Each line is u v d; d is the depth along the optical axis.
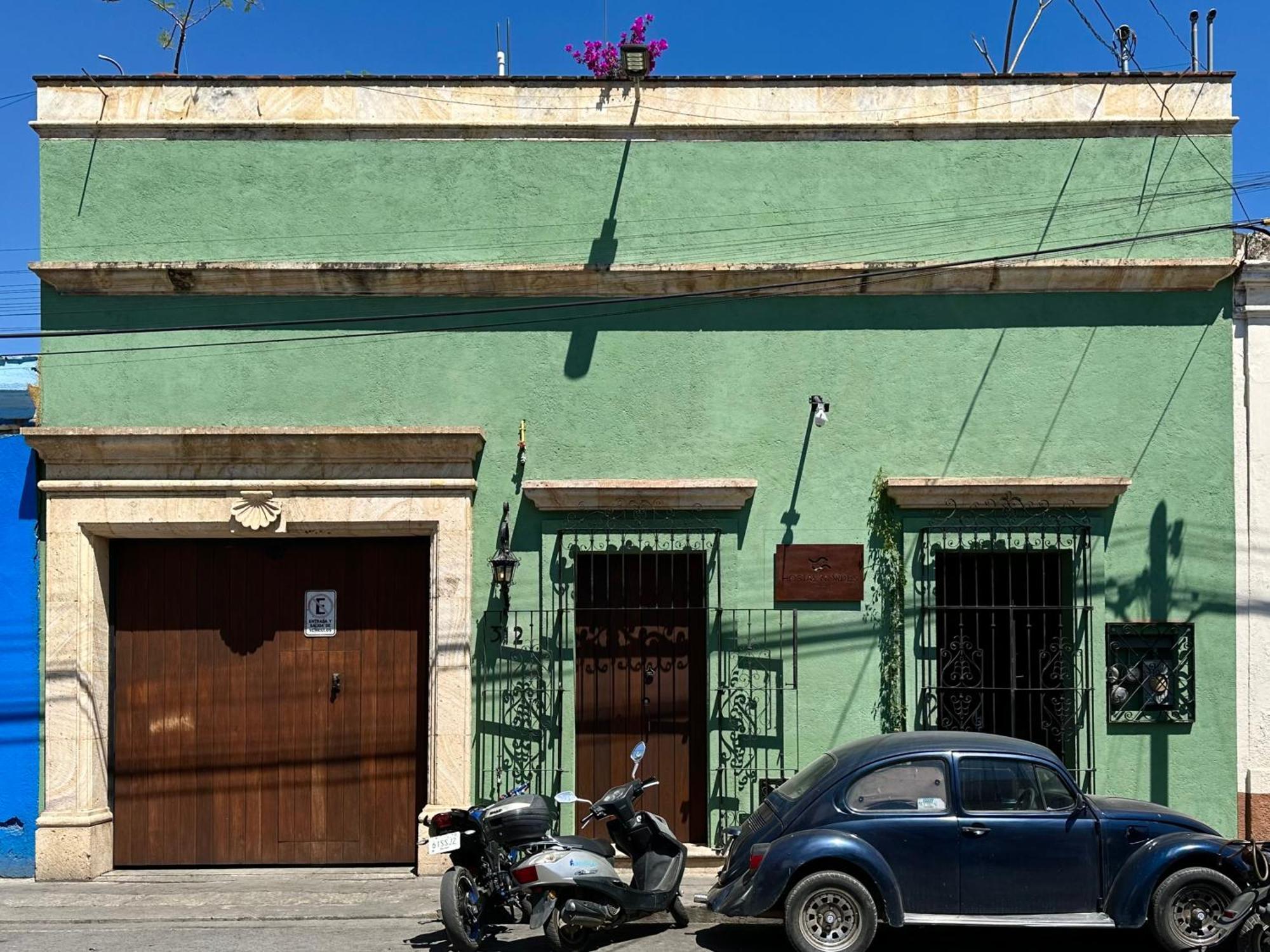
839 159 10.45
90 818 9.88
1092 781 9.90
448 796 9.90
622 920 8.06
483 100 10.45
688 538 10.18
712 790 9.99
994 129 10.42
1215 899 7.50
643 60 10.28
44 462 10.12
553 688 10.07
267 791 10.34
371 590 10.48
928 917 7.49
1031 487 10.02
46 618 10.01
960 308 10.38
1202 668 10.05
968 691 10.08
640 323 10.38
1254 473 10.21
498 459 10.28
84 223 10.27
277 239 10.31
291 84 10.41
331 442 10.02
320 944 8.05
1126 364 10.34
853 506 10.26
